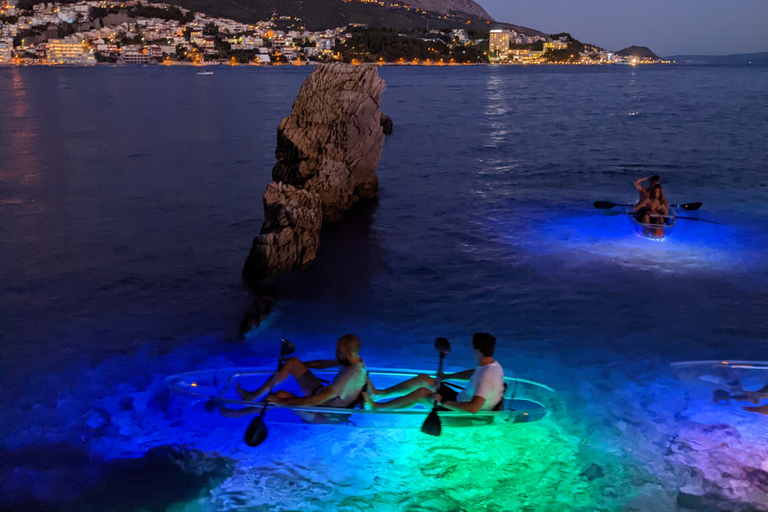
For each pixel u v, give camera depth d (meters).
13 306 9.48
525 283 10.27
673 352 7.78
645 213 12.75
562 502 5.01
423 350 7.99
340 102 14.52
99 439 6.02
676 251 11.73
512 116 39.53
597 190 17.23
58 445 5.92
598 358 7.65
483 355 5.70
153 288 10.25
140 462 5.64
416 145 26.41
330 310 9.31
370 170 16.05
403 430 5.83
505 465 5.49
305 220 11.12
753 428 6.02
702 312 8.96
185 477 5.42
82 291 10.10
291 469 5.48
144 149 25.38
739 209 14.74
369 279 10.59
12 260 11.60
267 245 10.42
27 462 5.66
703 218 14.00
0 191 17.42
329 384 6.04
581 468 5.44
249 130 31.92
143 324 8.84
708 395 6.67
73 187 18.02
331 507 5.01
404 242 12.70
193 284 10.44
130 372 7.41
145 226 13.91
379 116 15.66
